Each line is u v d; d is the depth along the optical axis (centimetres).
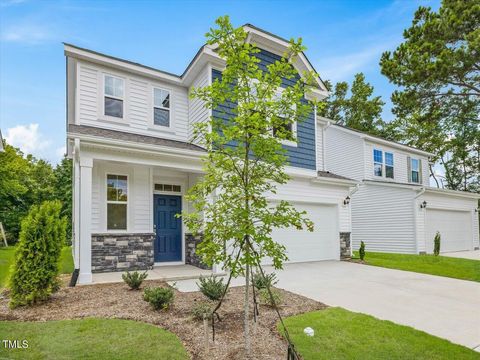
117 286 636
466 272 907
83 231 669
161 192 938
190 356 328
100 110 882
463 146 2339
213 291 521
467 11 1038
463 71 1092
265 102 333
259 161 358
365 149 1600
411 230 1374
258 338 375
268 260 1000
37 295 495
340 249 1146
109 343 352
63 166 2150
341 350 350
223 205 336
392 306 546
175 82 1008
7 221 1916
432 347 367
